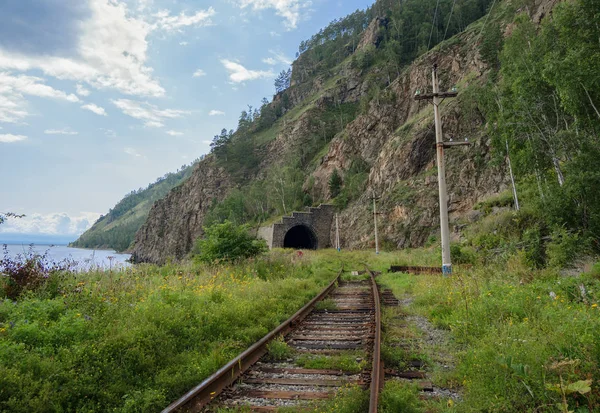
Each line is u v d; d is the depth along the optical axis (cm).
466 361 513
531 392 370
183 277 1201
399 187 6144
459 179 5097
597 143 1510
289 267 1941
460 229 3197
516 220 1961
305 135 13162
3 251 903
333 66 17888
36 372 448
